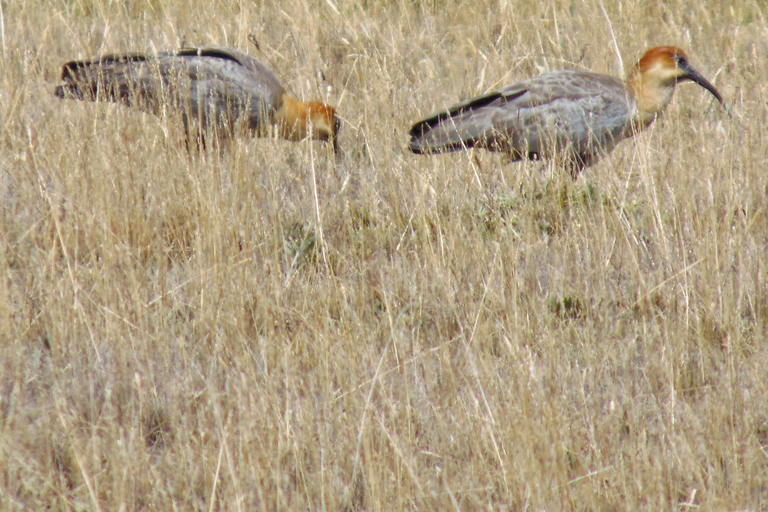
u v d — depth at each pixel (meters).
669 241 18.39
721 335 15.69
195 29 30.34
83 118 22.38
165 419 13.79
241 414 12.88
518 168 22.11
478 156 22.78
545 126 21.44
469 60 30.92
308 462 12.92
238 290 15.96
